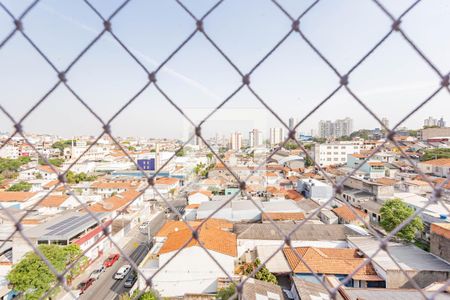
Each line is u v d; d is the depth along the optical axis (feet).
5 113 5.51
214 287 32.30
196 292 32.30
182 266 32.99
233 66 5.33
